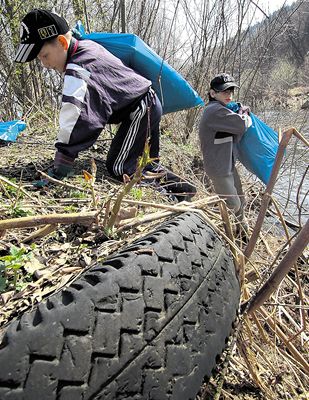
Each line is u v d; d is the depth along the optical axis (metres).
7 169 2.92
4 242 1.68
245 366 1.75
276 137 3.85
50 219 1.44
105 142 4.26
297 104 6.53
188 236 1.42
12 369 0.81
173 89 3.44
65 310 0.94
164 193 2.73
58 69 2.74
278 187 4.76
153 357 1.01
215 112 3.56
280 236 3.47
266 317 1.83
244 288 1.81
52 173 2.64
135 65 3.31
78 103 2.49
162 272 1.18
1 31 5.67
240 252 1.71
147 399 0.97
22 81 6.05
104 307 0.99
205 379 1.18
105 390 0.90
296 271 1.90
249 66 6.82
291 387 1.74
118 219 1.72
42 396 0.81
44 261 1.55
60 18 2.60
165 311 1.11
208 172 3.75
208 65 6.45
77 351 0.89
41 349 0.85
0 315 1.22
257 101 6.53
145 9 6.39
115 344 0.96
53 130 4.64
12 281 1.42
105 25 6.33
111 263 1.13
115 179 2.98
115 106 2.69
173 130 6.44
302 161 4.43
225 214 1.88
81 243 1.67
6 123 4.08
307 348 2.07
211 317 1.27
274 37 6.48
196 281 1.28
